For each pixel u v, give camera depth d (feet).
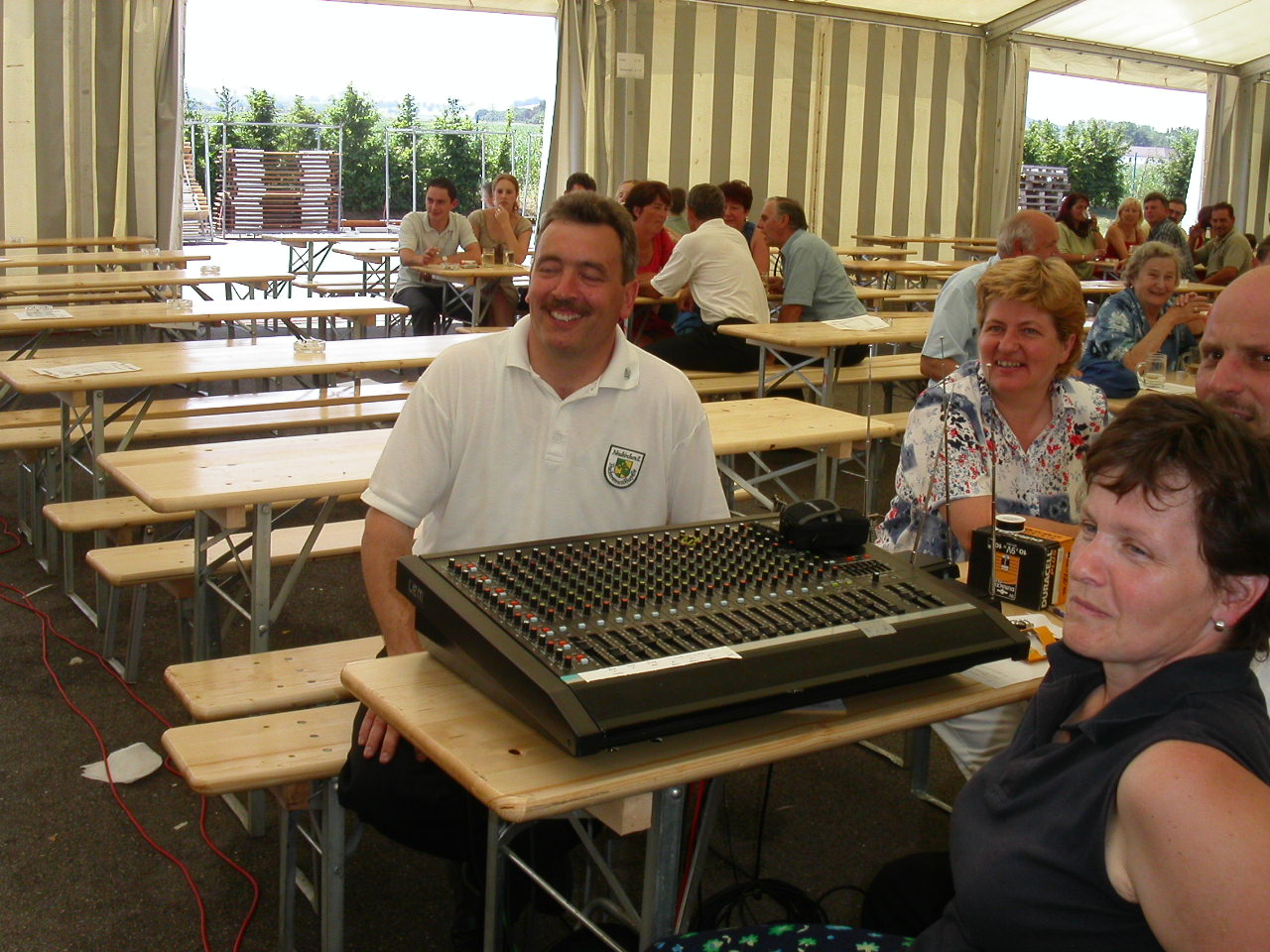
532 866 5.92
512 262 26.16
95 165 27.12
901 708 4.35
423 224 25.45
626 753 3.90
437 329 26.17
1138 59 39.63
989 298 7.17
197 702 6.79
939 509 7.11
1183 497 3.11
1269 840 2.63
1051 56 38.42
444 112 48.96
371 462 8.73
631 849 7.60
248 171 42.86
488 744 3.94
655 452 6.11
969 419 7.14
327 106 47.44
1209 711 3.00
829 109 34.58
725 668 3.79
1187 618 3.15
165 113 27.66
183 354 13.28
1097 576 3.25
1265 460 3.12
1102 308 14.29
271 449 9.09
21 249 26.35
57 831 7.61
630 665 3.73
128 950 6.48
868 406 6.98
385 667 4.60
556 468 5.94
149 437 12.33
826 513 4.79
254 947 6.56
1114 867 2.96
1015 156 37.58
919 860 5.37
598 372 5.99
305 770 5.80
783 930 4.33
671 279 18.58
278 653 7.60
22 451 12.29
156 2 27.17
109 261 23.27
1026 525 6.51
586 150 31.42
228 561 8.86
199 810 7.95
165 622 11.07
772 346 15.56
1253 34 38.19
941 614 4.32
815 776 8.72
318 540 10.02
